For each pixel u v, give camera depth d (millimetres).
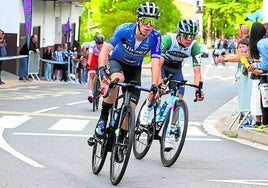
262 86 12125
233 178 8281
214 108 18734
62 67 31688
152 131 9273
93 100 16266
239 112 13078
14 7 30641
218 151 10594
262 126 12312
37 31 35219
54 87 25500
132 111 7539
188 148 10867
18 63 30438
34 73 28234
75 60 31438
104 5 49188
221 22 82625
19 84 25750
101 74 8000
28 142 10836
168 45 9586
